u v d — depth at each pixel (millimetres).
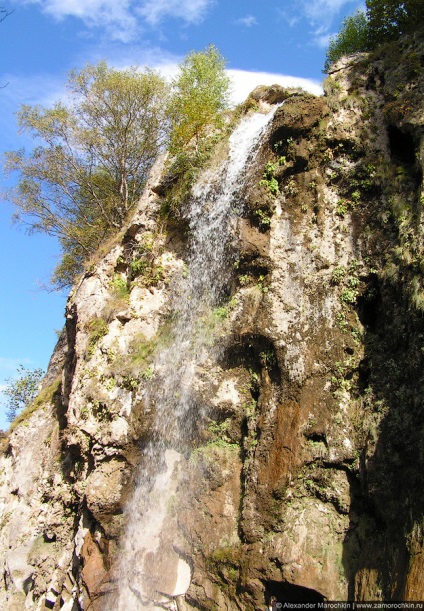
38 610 15758
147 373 14891
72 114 25922
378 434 11180
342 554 11109
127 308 16359
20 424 20906
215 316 14609
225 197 15477
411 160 12891
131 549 13898
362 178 13414
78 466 16109
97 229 26250
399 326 11570
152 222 17188
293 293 13219
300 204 13914
